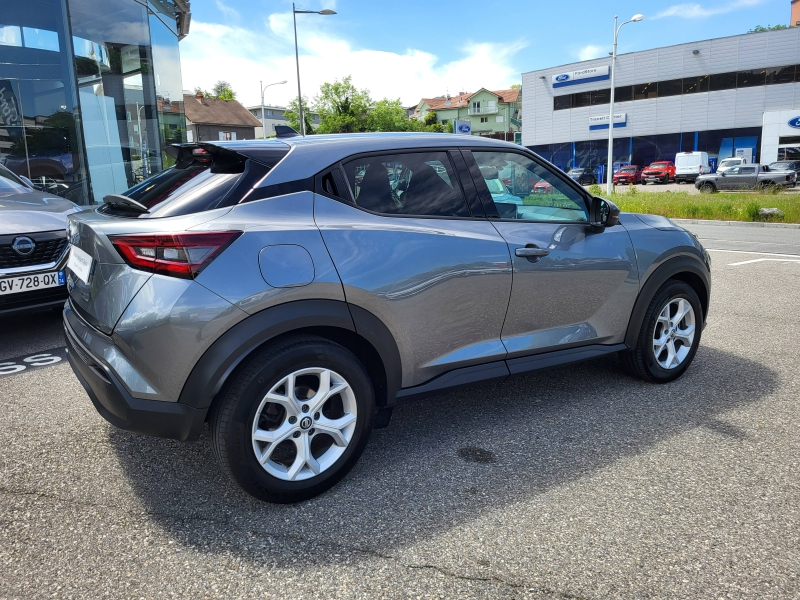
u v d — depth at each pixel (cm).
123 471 281
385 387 274
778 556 214
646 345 372
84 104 1015
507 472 278
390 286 264
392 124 7031
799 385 383
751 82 3906
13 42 925
